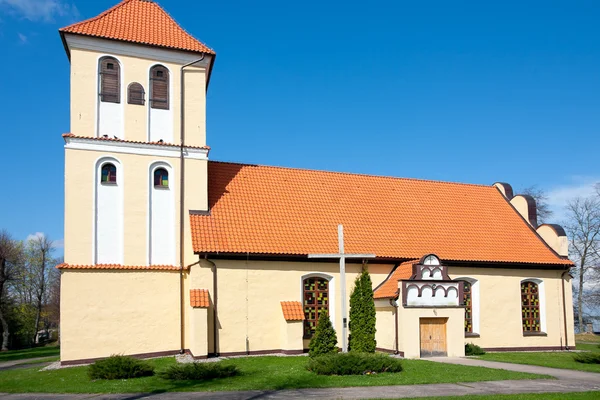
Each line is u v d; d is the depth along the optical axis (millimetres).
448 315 26828
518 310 31625
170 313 26094
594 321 59531
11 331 64562
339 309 27875
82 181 25562
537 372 20891
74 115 25891
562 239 33156
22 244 69375
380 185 35031
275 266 26938
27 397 16172
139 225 26281
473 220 34281
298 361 23422
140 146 26766
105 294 25109
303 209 30375
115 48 26984
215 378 18750
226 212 28094
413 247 30109
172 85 27906
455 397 15094
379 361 20062
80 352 24375
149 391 16484
